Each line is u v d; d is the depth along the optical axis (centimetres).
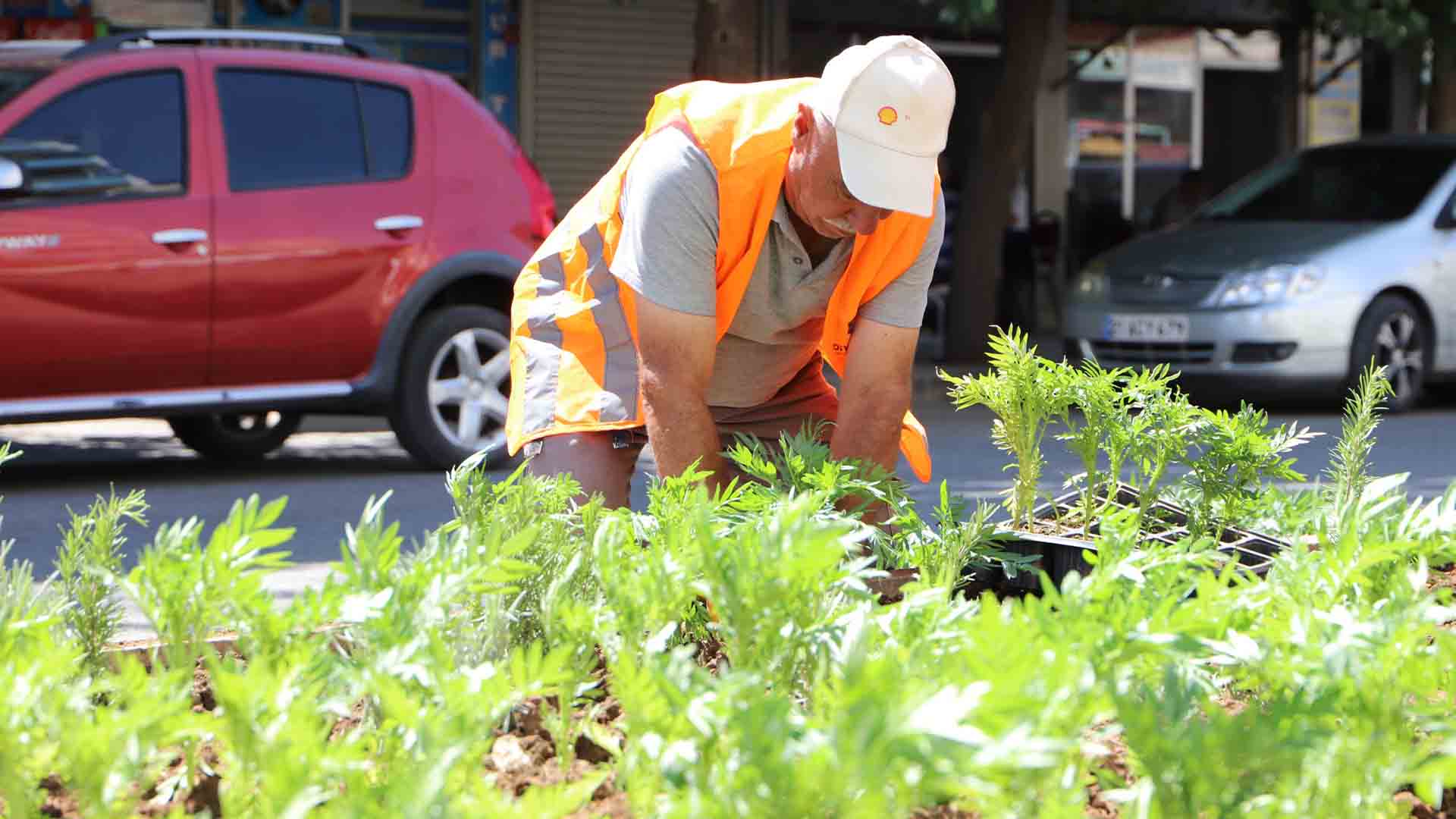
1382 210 1149
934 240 310
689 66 1634
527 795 143
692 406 296
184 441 887
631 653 166
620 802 171
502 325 838
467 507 224
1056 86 1973
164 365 748
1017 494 322
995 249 1526
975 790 124
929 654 167
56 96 734
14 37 1395
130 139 748
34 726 155
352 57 816
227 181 763
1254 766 140
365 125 805
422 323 816
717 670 215
